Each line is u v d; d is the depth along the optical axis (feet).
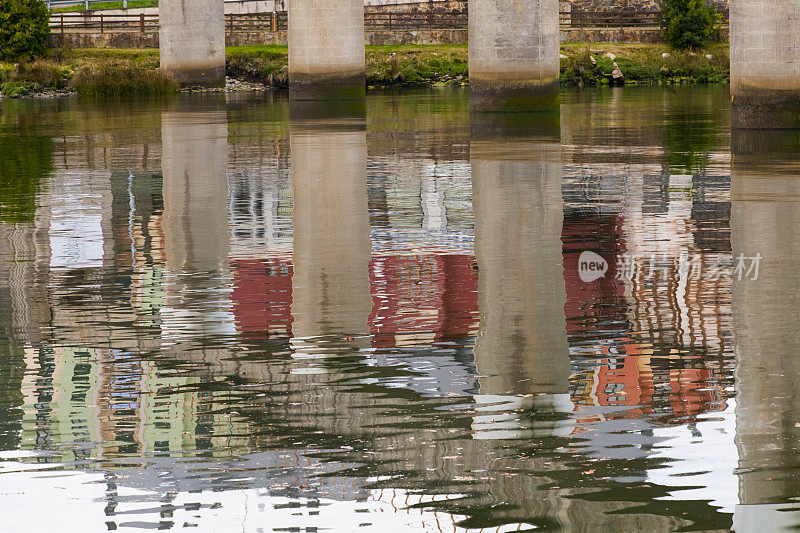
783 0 150.41
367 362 48.83
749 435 38.86
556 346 50.60
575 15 315.99
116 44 316.81
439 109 206.08
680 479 35.37
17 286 65.62
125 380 46.80
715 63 283.59
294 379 46.47
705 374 45.80
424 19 324.60
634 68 279.28
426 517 33.12
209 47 284.41
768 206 87.10
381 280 65.26
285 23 332.80
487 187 101.86
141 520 33.32
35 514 33.86
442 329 53.93
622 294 60.23
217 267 70.23
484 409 42.22
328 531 32.27
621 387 44.50
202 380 46.65
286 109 214.90
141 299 61.77
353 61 247.50
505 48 192.13
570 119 175.63
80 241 80.07
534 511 33.37
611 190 97.91
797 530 32.12
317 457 37.70
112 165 125.18
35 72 274.16
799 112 152.25
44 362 49.62
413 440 39.14
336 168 118.93
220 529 32.55
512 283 63.72
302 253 74.02
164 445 39.04
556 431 39.68
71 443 39.40
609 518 32.94
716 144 134.41
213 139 154.20
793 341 50.11
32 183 111.04
